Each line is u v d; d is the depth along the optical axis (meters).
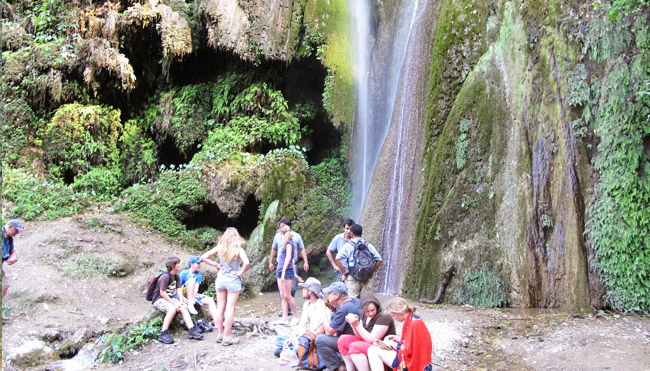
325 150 14.58
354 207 13.32
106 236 10.97
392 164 11.77
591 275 8.63
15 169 12.50
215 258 11.74
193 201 12.36
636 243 8.34
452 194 9.85
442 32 10.98
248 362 6.17
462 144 9.96
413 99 11.70
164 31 13.61
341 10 13.83
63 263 9.70
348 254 7.16
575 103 9.08
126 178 14.52
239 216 12.73
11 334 7.49
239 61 14.42
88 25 13.98
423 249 9.96
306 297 6.13
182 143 14.55
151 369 6.23
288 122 13.83
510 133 9.70
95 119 13.69
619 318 7.88
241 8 13.72
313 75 14.62
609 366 5.82
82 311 8.51
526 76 9.75
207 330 7.45
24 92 13.43
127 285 9.74
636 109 8.56
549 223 8.95
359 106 13.84
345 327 5.54
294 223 12.38
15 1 14.77
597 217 8.68
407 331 4.81
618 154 8.59
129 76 13.53
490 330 7.34
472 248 9.42
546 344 6.64
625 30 8.83
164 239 11.98
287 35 13.57
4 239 7.64
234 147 13.38
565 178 8.99
